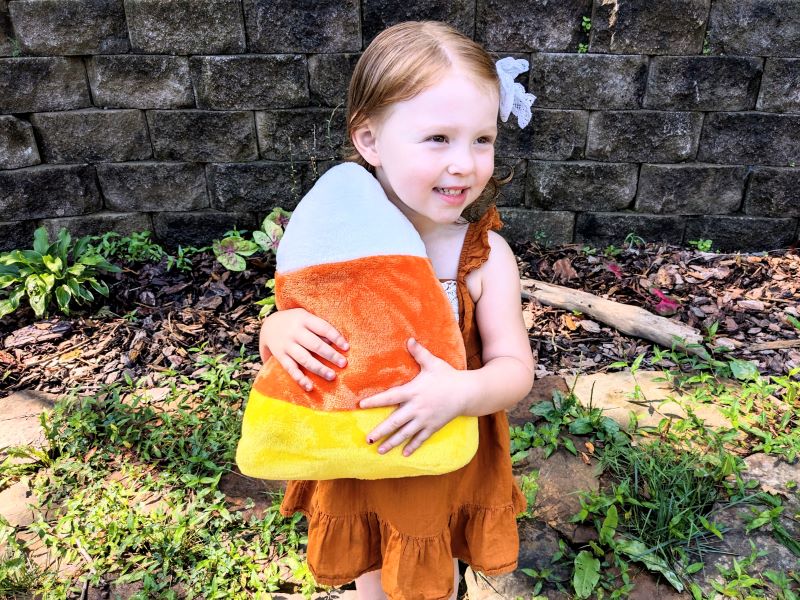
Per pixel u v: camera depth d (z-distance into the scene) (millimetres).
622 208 3537
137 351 2855
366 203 1111
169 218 3600
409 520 1261
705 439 2215
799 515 1921
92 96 3359
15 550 1895
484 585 1767
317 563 1372
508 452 1349
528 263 3473
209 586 1771
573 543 1884
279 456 1108
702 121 3312
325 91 3322
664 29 3129
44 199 3457
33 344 2934
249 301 3232
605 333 2934
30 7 3137
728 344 2775
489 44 3236
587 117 3342
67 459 2238
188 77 3297
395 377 1082
